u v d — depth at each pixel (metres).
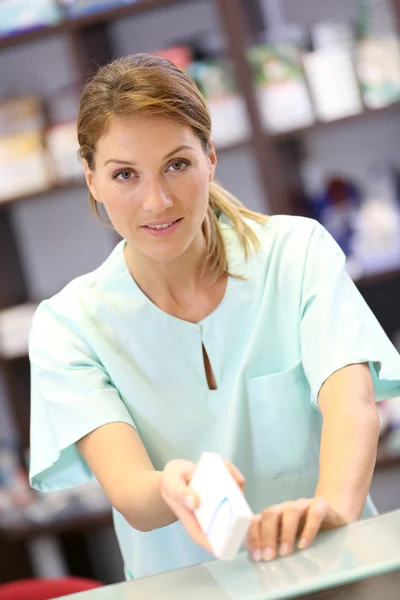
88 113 1.26
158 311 1.45
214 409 1.46
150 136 1.21
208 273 1.46
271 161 2.99
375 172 3.22
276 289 1.46
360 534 0.97
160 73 1.24
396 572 0.88
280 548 0.98
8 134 3.12
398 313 3.27
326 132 3.23
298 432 1.47
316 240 1.46
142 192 1.24
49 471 1.48
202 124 1.27
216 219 1.47
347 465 1.17
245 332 1.46
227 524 0.86
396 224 3.03
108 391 1.42
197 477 0.97
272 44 2.97
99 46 3.16
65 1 3.03
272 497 1.49
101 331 1.46
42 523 3.24
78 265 3.45
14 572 3.37
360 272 3.05
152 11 3.12
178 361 1.46
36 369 1.45
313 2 3.20
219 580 0.94
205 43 3.19
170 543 1.48
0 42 3.06
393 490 3.32
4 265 3.36
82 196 3.40
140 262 1.44
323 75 2.95
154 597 0.93
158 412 1.46
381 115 2.93
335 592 0.88
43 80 3.36
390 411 3.05
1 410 3.48
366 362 1.33
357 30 2.97
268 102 2.99
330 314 1.36
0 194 3.14
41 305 1.52
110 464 1.29
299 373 1.45
